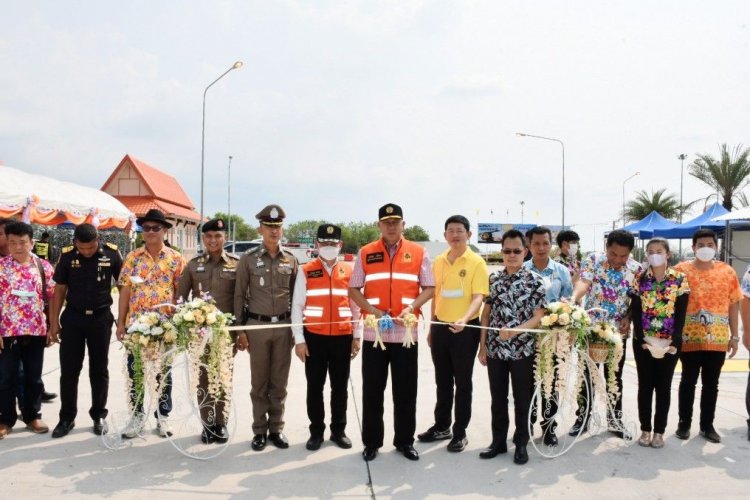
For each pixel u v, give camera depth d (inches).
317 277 183.5
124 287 197.6
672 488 154.6
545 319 169.5
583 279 197.5
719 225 668.7
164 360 174.6
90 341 193.2
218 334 171.3
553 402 184.4
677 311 181.2
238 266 189.0
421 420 214.1
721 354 190.4
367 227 2524.6
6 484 153.0
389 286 177.3
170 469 165.2
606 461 173.8
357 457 176.2
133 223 792.9
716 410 228.5
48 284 202.5
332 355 184.1
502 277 179.5
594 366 181.6
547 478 161.0
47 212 540.7
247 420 214.1
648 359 185.9
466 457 177.0
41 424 195.9
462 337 182.2
